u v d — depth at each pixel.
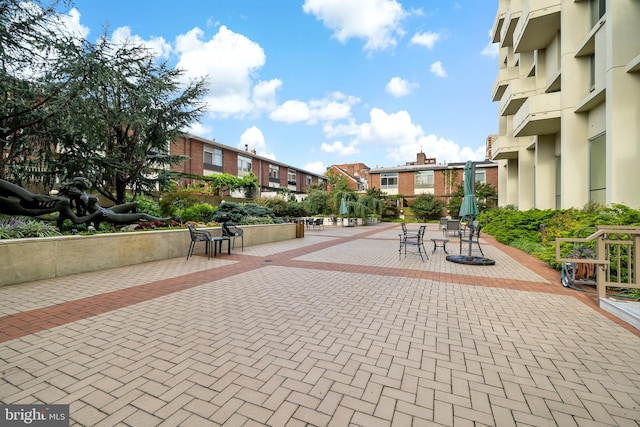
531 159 16.16
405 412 2.02
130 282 5.62
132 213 9.81
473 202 7.86
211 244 9.45
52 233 6.66
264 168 34.75
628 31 7.41
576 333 3.35
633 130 7.36
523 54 15.67
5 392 2.21
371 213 29.64
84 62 9.27
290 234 14.32
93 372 2.49
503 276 6.28
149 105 12.49
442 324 3.61
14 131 9.55
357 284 5.57
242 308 4.17
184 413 2.00
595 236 4.39
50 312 3.95
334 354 2.83
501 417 1.98
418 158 40.22
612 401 2.15
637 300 4.32
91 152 11.71
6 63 8.75
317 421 1.93
